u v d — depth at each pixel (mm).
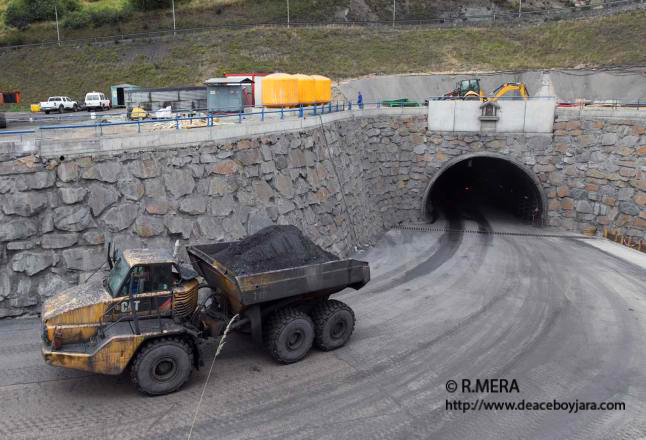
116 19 59094
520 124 28344
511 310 14969
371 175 28031
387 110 29422
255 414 8805
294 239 11570
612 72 42750
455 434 8469
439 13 63312
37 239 12836
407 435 8359
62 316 8859
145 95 28531
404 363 11125
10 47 53625
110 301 9180
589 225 27109
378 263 20422
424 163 29828
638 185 24703
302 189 18766
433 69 48781
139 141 14055
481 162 38188
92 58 51188
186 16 60125
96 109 39938
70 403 8961
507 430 8648
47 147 12914
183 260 14141
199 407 8961
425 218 30312
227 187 15617
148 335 9031
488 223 29688
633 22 50438
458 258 21375
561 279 18500
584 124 27031
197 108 28422
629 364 11414
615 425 8906
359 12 61906
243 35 53531
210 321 10367
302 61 49844
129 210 13672
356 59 50594
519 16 59844
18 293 12633
